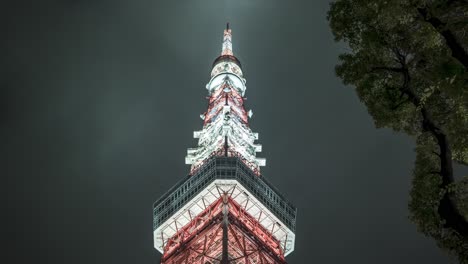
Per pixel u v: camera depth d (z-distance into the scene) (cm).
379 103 4022
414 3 3562
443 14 3481
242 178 12638
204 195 12638
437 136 3559
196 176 13038
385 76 3956
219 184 12462
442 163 3459
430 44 3678
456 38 3431
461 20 3456
